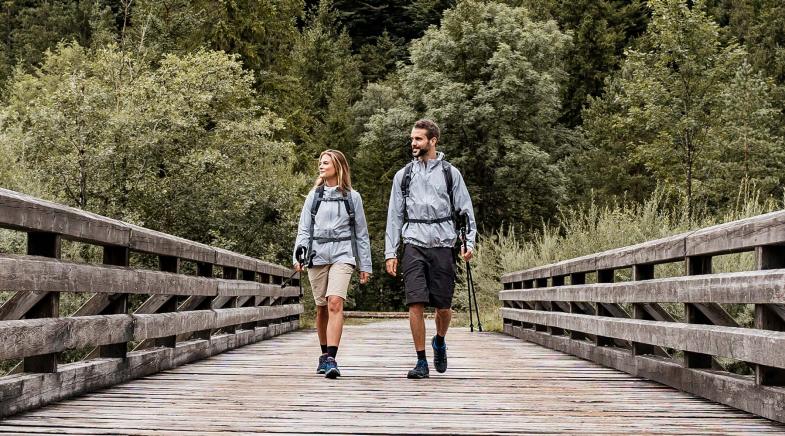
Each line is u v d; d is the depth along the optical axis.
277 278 13.38
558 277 10.21
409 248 6.27
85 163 16.94
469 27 36.50
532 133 37.69
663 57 22.72
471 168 35.62
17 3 59.50
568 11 49.59
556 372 6.91
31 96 31.48
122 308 5.84
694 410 4.72
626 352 6.98
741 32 40.62
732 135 25.62
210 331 8.20
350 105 54.81
